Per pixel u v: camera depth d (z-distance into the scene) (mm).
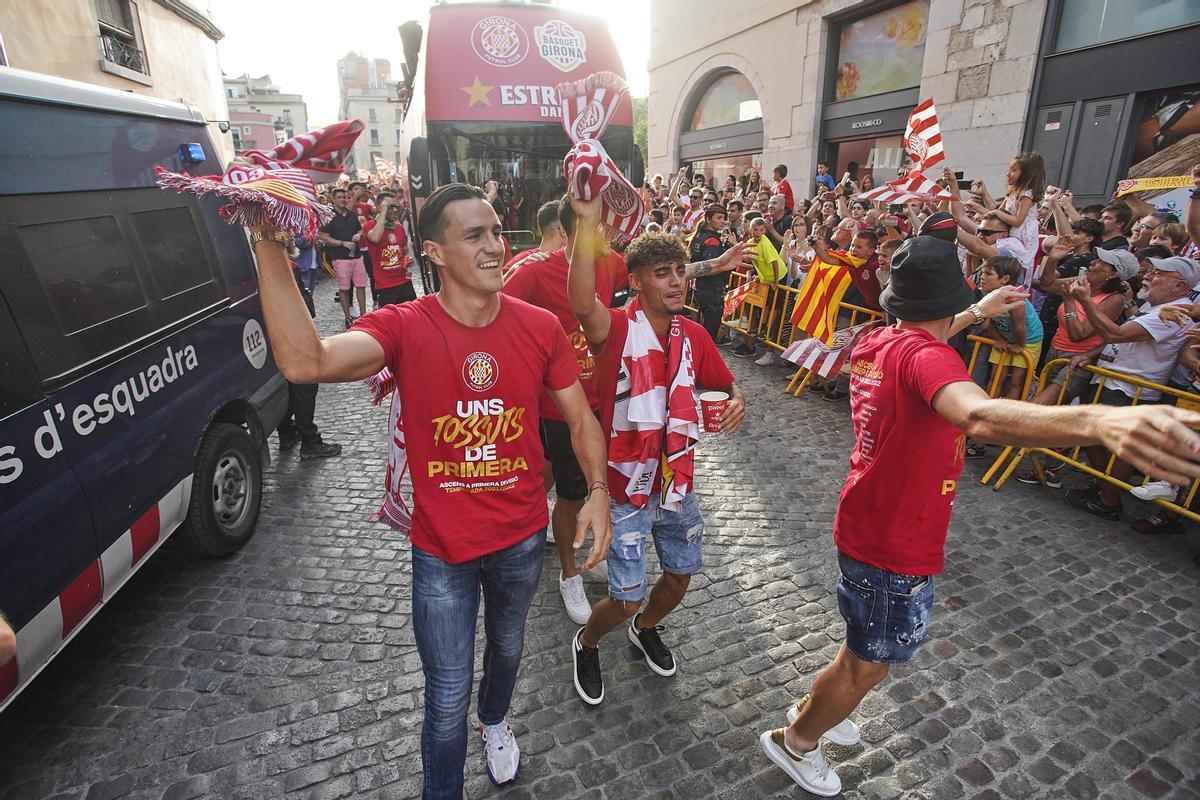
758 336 7621
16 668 2236
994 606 3318
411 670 2945
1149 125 8688
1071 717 2646
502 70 7023
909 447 1857
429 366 1828
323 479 4875
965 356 4977
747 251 2771
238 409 4082
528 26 7047
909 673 2883
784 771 2416
